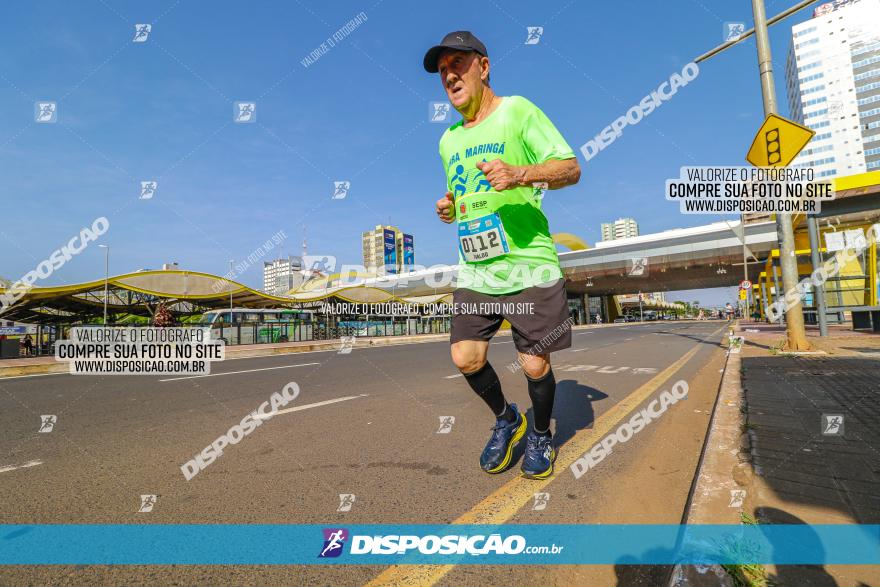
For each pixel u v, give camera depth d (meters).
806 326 15.29
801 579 1.25
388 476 2.43
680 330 26.45
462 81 2.08
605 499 2.10
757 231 34.12
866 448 2.31
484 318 2.19
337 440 3.16
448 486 2.27
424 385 5.93
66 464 2.67
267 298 28.81
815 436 2.54
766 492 1.80
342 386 5.88
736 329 19.02
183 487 2.29
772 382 4.38
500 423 2.46
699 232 37.06
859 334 10.12
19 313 27.56
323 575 1.50
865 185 10.05
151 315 28.12
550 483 2.30
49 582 1.46
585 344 14.78
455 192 2.21
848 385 4.07
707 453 2.31
